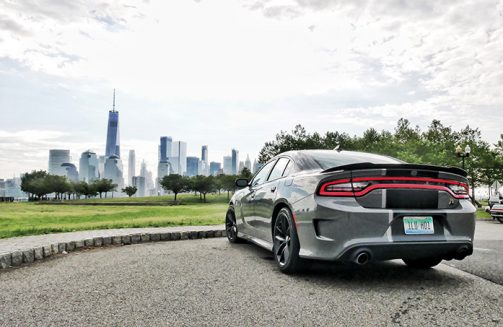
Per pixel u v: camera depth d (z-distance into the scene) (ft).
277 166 18.57
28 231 30.17
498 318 9.95
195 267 16.08
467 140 141.49
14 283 13.70
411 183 13.14
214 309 10.59
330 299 11.53
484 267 16.25
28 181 412.57
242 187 23.00
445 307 10.82
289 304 11.03
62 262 17.83
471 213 13.64
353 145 161.58
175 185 316.19
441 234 13.15
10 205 237.66
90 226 36.06
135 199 368.48
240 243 23.79
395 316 10.10
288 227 15.05
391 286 13.06
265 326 9.38
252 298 11.60
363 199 12.78
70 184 404.16
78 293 12.17
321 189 13.35
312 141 180.75
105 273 15.05
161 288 12.70
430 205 13.21
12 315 10.17
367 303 11.16
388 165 12.80
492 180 131.95
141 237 26.08
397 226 12.75
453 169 13.51
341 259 12.66
